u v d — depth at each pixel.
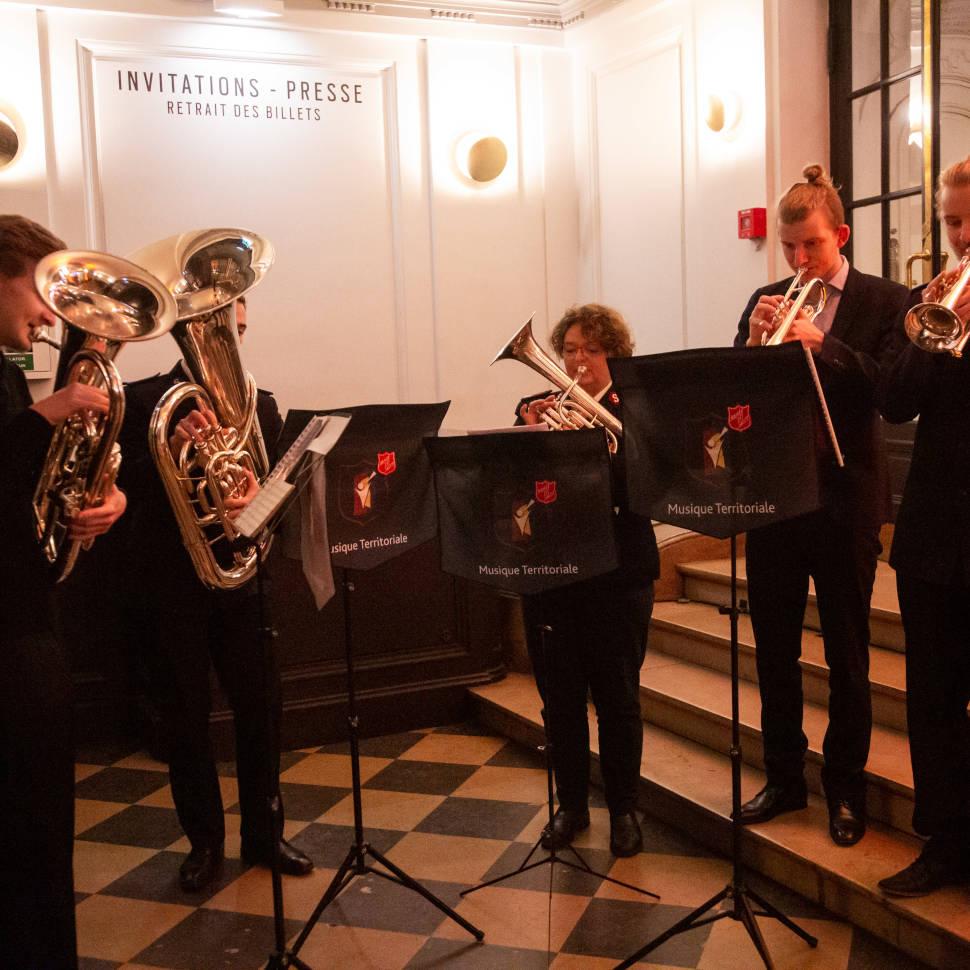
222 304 2.55
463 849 3.21
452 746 4.11
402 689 4.30
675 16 5.06
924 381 2.36
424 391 5.58
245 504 2.58
